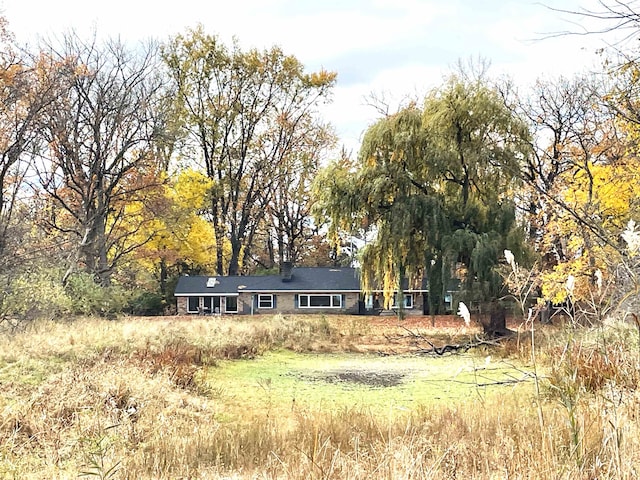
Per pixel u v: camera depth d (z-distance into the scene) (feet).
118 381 37.93
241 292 155.53
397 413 38.52
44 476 23.97
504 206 84.17
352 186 90.02
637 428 18.02
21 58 95.20
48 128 105.29
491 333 79.10
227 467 25.02
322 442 26.61
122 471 22.67
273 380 57.21
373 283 96.84
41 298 71.00
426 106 89.45
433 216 84.28
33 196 108.78
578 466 15.65
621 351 22.52
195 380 48.44
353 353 79.05
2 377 40.47
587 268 48.49
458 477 18.34
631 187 52.06
